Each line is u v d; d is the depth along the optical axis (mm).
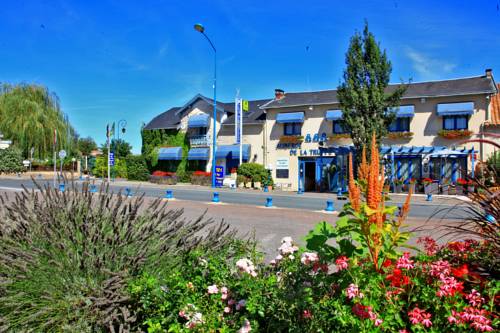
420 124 25484
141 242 3432
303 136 29453
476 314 2037
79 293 2932
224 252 3666
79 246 3197
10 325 2912
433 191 22609
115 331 2898
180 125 37969
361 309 2170
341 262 2463
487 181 2914
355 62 22609
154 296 2781
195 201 17609
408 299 2295
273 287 2672
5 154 40656
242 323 2594
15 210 3771
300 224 10609
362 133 21750
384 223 2686
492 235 2705
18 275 2967
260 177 29609
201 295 2898
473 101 24047
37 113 41062
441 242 7348
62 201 3811
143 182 37094
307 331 2320
